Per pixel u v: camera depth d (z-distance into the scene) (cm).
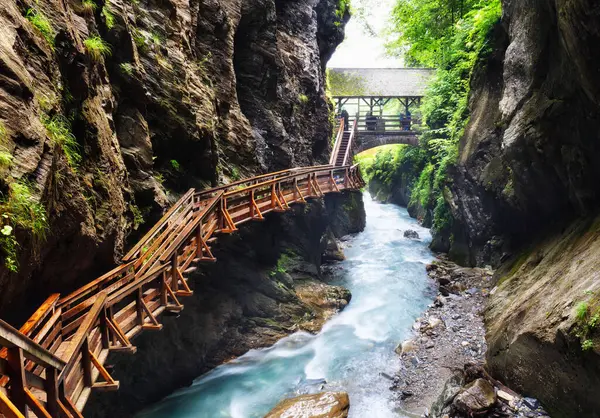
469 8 2228
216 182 1177
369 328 1268
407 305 1404
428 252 2061
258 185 1116
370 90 2961
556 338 680
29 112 453
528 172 1166
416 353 1054
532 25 1080
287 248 1600
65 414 385
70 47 589
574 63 807
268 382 1032
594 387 602
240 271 1280
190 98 1065
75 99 607
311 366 1084
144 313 667
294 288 1464
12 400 318
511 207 1372
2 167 386
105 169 666
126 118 838
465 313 1203
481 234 1591
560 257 955
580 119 905
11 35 460
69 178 538
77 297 529
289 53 1791
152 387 977
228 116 1293
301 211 1658
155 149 955
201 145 1082
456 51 2019
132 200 810
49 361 363
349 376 1010
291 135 1719
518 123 1138
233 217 1020
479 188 1565
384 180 3841
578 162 953
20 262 429
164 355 1008
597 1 673
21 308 532
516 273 1170
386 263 1908
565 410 671
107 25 770
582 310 641
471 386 786
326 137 2184
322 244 1953
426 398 877
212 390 1017
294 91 1769
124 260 677
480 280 1410
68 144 559
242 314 1252
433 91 2272
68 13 622
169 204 959
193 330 1095
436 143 2164
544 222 1262
